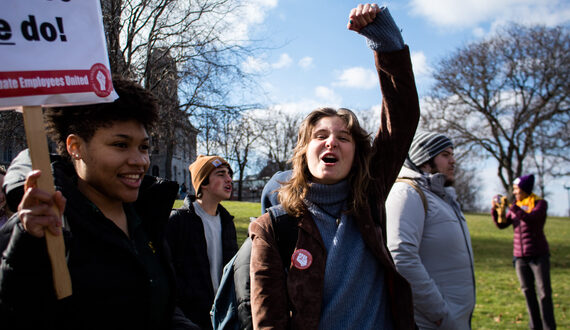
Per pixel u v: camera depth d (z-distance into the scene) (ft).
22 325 3.81
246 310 5.62
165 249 5.49
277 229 5.62
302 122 6.31
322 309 5.32
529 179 16.17
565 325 17.81
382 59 5.88
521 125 94.68
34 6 4.04
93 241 4.46
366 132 6.13
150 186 5.67
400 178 8.74
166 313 5.15
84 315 4.20
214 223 10.47
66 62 4.18
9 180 4.23
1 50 3.84
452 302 8.14
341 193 5.93
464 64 94.38
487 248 44.52
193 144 34.06
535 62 88.53
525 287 16.06
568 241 50.47
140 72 29.09
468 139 95.35
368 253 5.71
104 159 4.59
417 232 7.96
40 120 3.97
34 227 3.63
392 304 5.64
